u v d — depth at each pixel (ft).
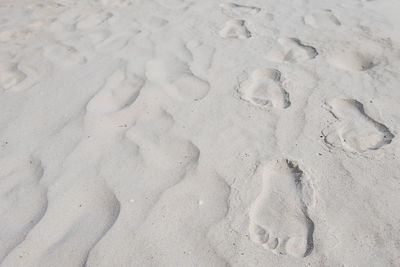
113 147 4.83
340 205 3.76
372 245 3.39
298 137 4.67
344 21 7.68
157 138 4.91
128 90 5.97
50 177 4.48
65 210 4.03
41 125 5.40
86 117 5.45
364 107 5.07
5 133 5.30
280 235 3.55
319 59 6.34
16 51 7.77
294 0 9.04
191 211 3.87
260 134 4.79
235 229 3.64
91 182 4.34
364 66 6.06
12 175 4.58
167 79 6.15
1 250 3.68
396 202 3.74
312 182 4.04
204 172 4.31
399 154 4.25
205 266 3.35
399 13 7.86
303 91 5.53
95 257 3.53
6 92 6.29
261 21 8.02
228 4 9.16
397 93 5.27
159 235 3.66
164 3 9.67
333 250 3.37
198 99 5.59
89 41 7.93
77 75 6.59
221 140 4.76
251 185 4.09
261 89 5.69
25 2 10.70
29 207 4.12
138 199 4.06
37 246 3.69
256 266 3.30
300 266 3.27
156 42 7.50
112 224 3.82
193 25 8.14
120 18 9.01
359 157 4.28
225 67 6.36
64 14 9.62
